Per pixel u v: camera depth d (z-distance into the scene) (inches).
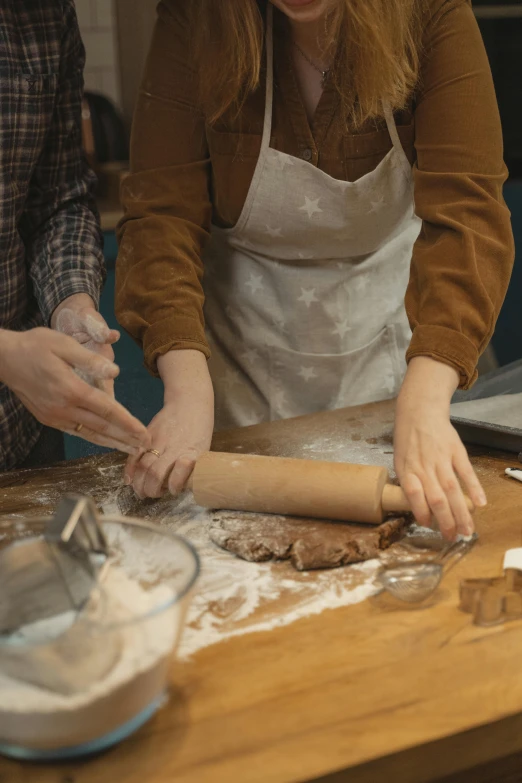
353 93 48.3
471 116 45.2
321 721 26.8
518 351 113.6
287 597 33.7
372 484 37.3
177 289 47.9
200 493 39.8
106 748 25.5
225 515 39.8
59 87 50.6
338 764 25.0
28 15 47.6
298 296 56.8
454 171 45.4
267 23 49.1
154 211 50.7
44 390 36.2
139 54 105.7
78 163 54.0
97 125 98.1
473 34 46.0
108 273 88.5
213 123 50.3
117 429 37.5
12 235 50.0
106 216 88.0
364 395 60.9
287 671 29.3
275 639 31.0
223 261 58.0
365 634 31.3
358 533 37.2
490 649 30.3
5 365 36.9
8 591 26.9
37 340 36.2
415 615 32.4
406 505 37.8
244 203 53.2
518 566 34.3
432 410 39.8
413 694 28.0
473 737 26.6
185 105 50.2
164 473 40.6
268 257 56.9
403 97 46.8
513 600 32.2
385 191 52.7
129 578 28.7
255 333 58.6
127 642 24.4
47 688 23.8
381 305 59.1
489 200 45.0
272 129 50.9
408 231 58.7
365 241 55.5
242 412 60.7
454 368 42.3
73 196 53.5
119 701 24.1
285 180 51.7
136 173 51.3
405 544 37.7
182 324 46.9
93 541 27.3
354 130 50.6
